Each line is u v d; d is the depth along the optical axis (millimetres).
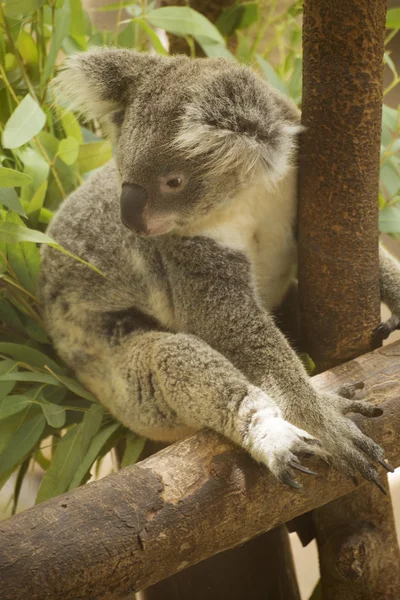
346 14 3340
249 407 3293
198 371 3580
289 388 3455
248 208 3783
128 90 3816
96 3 6312
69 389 4156
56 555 2658
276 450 3029
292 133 3541
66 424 4191
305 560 6223
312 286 3799
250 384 3424
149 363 3822
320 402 3359
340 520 3828
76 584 2664
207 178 3588
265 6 5207
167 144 3510
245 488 3025
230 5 5289
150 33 4824
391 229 4359
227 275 3742
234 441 3240
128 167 3572
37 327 4371
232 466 3076
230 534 3008
